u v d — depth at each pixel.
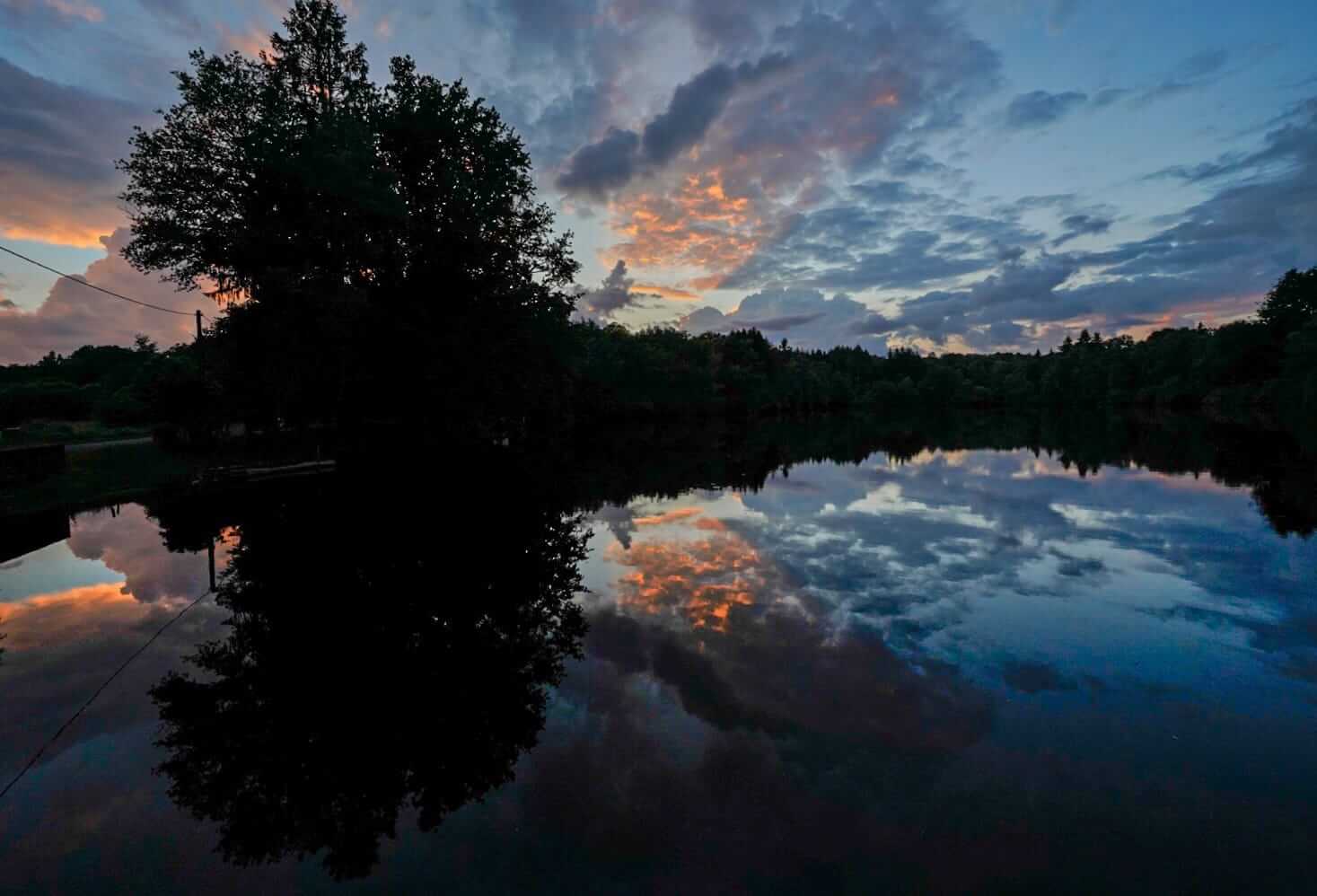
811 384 122.75
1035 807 5.06
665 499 21.91
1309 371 52.88
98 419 43.59
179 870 4.52
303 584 11.77
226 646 8.88
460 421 31.72
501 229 31.47
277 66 27.80
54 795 5.48
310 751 6.15
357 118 28.56
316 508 19.95
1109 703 6.80
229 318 25.84
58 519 17.73
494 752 6.04
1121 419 78.06
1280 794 5.20
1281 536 14.35
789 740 6.16
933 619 9.52
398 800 5.34
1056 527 15.90
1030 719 6.47
